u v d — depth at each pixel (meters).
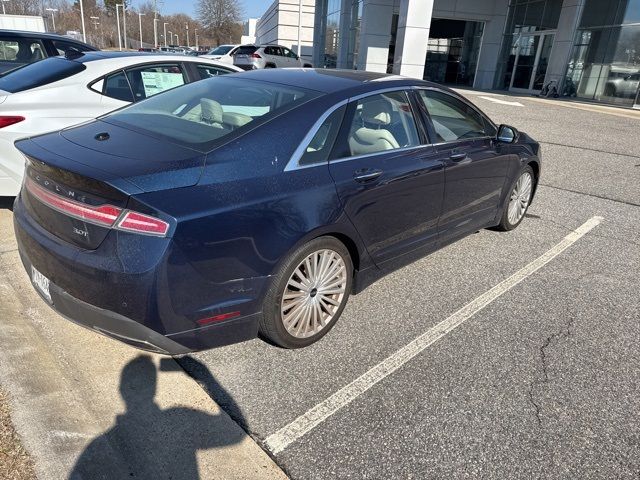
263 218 2.49
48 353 2.81
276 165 2.64
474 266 4.28
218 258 2.36
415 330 3.27
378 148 3.25
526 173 5.04
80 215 2.31
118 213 2.21
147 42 99.81
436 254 4.51
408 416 2.50
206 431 2.35
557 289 3.92
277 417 2.46
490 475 2.18
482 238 4.94
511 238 4.97
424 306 3.58
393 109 3.43
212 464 2.17
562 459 2.28
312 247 2.78
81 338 2.97
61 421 2.33
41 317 3.14
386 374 2.81
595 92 19.45
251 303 2.56
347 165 2.97
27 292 3.41
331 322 3.12
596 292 3.89
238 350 2.97
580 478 2.18
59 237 2.46
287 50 24.61
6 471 2.03
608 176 7.61
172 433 2.32
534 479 2.17
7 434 2.22
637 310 3.65
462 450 2.30
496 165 4.37
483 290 3.85
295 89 3.14
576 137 10.73
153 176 2.29
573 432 2.44
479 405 2.59
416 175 3.41
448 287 3.88
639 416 2.57
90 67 4.80
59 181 2.41
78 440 2.24
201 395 2.58
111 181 2.20
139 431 2.32
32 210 2.65
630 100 18.02
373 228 3.16
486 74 25.31
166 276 2.21
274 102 3.00
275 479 2.11
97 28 84.38
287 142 2.73
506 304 3.65
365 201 3.03
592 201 6.32
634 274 4.25
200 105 3.08
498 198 4.61
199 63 5.63
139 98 5.03
